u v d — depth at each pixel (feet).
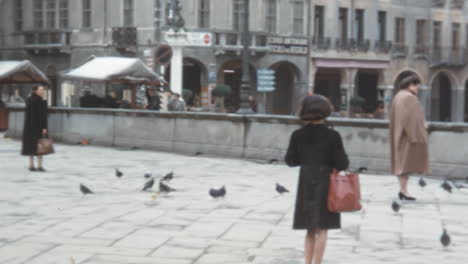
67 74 114.21
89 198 45.03
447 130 57.93
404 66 201.36
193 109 139.23
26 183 52.65
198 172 61.16
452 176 57.77
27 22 171.01
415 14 204.64
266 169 64.28
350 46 189.16
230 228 35.14
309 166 25.81
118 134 86.02
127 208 40.91
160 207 41.29
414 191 49.60
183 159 72.69
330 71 190.60
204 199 44.57
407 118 44.11
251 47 168.55
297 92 182.60
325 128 25.99
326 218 25.64
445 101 218.79
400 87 45.52
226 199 44.62
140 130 83.56
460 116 214.07
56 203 42.91
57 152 79.00
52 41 165.89
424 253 30.42
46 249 30.58
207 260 28.78
